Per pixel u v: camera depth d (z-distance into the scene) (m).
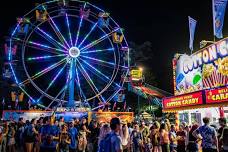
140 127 14.62
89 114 27.31
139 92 29.23
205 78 17.52
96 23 29.06
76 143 14.11
